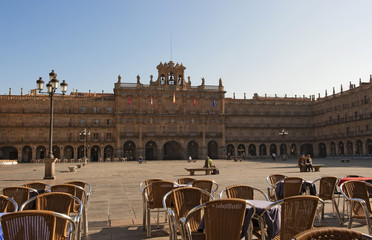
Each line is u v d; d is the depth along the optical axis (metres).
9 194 11.49
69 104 101.69
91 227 12.64
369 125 91.56
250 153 112.25
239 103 112.31
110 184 27.38
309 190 13.49
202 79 106.88
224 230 7.41
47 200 9.48
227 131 110.06
